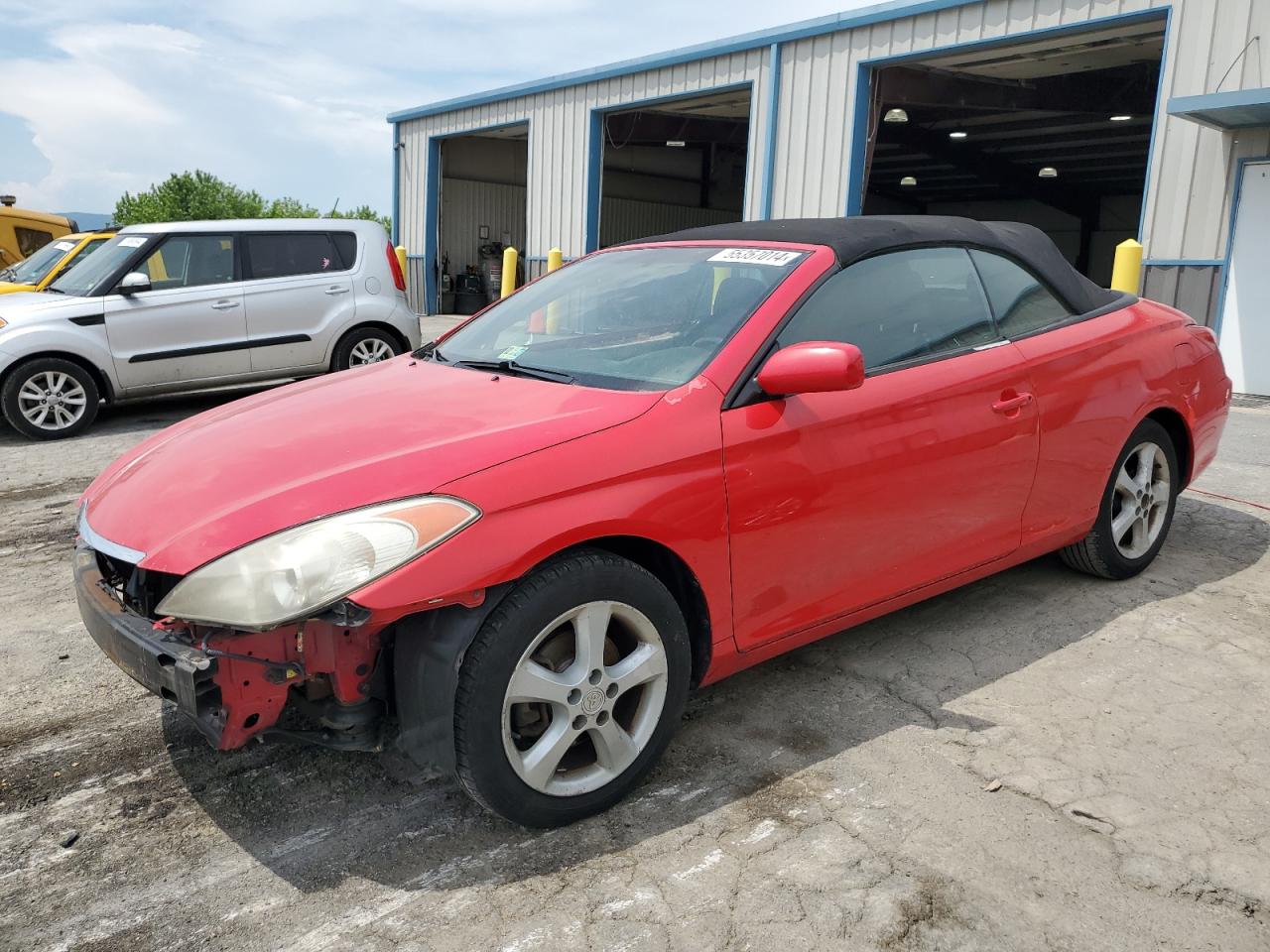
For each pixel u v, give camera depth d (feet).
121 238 27.71
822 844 8.00
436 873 7.75
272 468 8.21
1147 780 8.86
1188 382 13.73
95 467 22.52
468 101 66.33
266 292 28.12
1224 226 33.37
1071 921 7.06
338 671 7.67
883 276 10.62
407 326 30.86
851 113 44.01
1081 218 98.78
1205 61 33.19
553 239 61.72
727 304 9.93
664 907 7.26
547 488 7.80
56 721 10.37
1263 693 10.55
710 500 8.66
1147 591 13.48
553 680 7.92
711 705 10.47
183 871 7.82
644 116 64.49
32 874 7.79
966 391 10.72
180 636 7.43
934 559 10.77
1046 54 40.78
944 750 9.46
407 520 7.30
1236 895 7.32
